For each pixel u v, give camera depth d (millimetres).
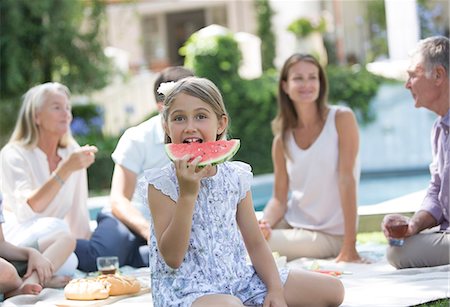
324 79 8148
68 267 7379
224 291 5238
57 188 7609
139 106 21344
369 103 17578
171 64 29734
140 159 8219
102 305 6215
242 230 5531
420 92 7227
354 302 5809
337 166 8102
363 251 8438
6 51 19406
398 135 17578
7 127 19344
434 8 23016
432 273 6762
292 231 8188
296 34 21750
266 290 5391
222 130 5402
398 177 17250
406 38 18797
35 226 7297
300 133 8250
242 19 27141
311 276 5520
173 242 4992
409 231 7152
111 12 25641
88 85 20219
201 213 5254
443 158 7168
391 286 6316
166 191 5172
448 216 7145
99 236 8055
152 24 30281
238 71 18047
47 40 19547
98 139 19094
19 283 6574
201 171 4922
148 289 6648
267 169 17781
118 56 22719
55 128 7965
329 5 25734
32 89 8102
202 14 29766
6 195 7824
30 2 19281
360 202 14297
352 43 25719
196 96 5223
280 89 8289
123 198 8148
